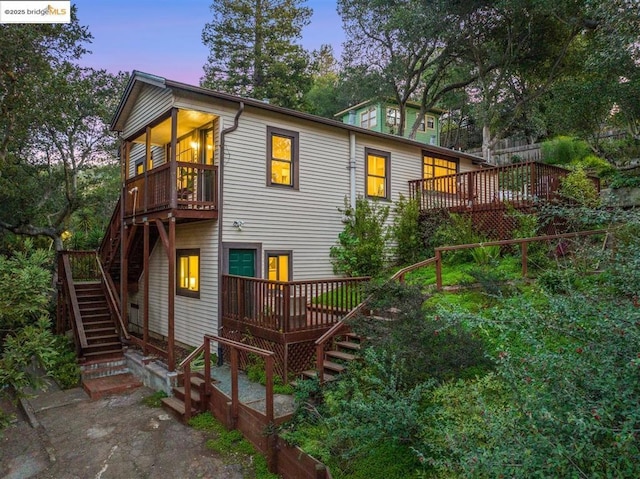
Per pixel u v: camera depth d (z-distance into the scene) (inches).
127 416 279.6
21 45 478.0
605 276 157.0
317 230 447.2
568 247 327.6
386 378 195.9
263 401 254.7
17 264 213.2
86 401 316.5
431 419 170.1
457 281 341.4
